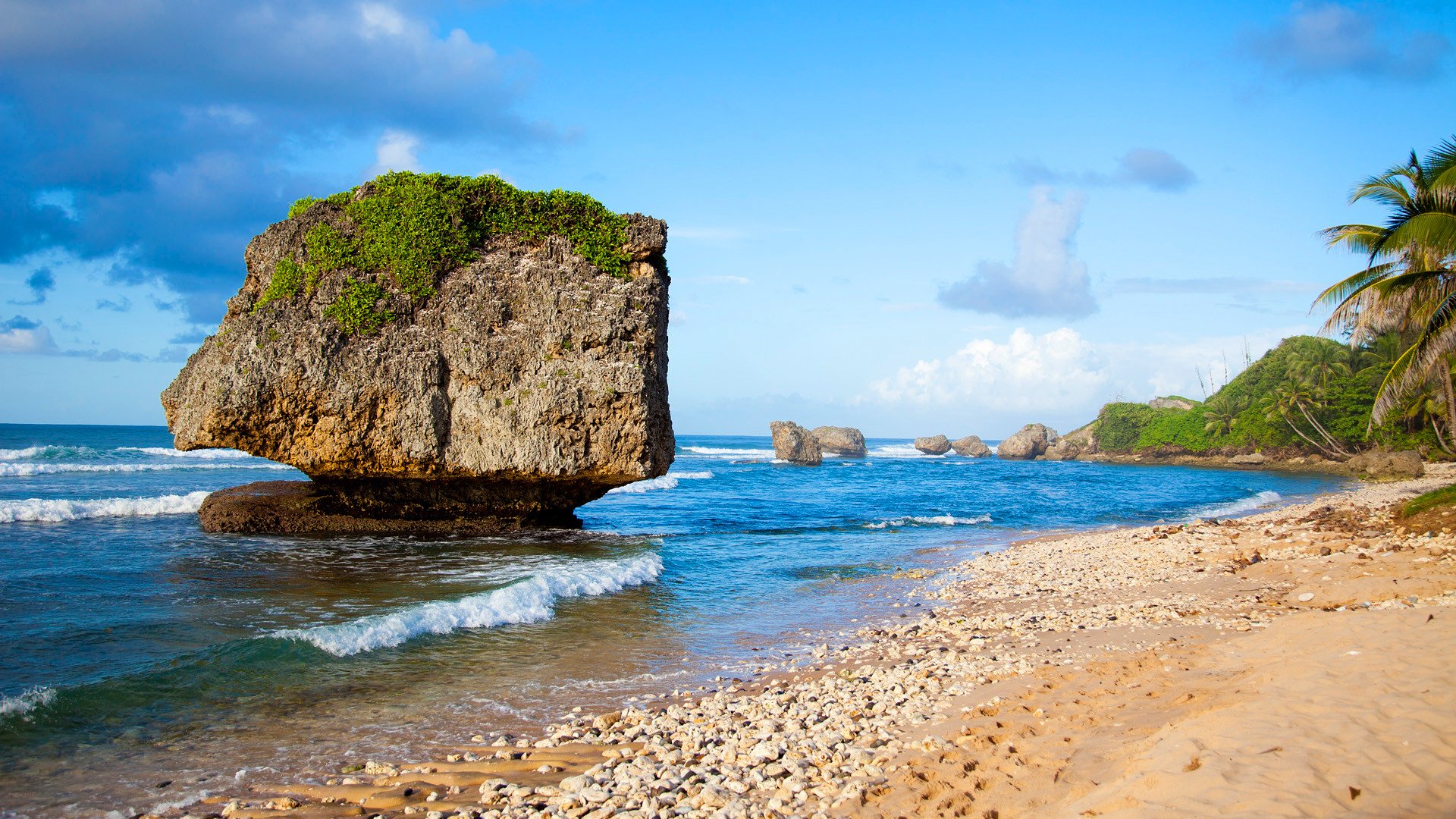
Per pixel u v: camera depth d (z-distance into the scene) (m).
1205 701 7.23
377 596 15.39
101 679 9.88
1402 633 7.90
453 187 23.77
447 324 23.11
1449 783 4.61
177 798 7.04
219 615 13.39
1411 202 20.61
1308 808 4.53
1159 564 18.95
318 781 7.37
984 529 31.70
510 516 25.25
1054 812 5.42
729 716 8.88
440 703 9.73
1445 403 57.75
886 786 6.34
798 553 24.17
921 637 12.96
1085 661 10.12
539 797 6.82
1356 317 23.38
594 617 14.74
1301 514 27.66
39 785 7.25
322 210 22.89
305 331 21.84
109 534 21.64
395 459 22.42
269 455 22.17
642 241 24.58
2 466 42.16
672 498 43.06
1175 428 102.06
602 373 23.27
